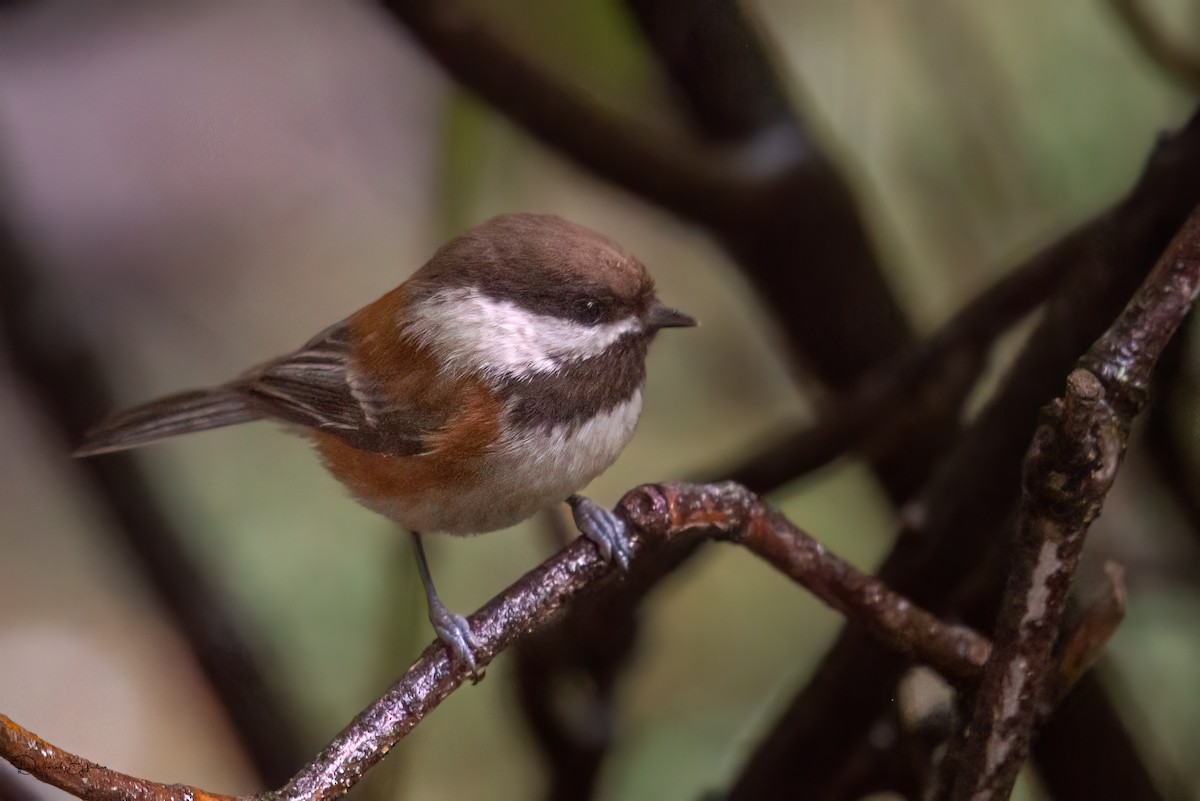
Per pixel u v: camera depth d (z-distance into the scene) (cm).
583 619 342
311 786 335
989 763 336
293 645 346
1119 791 339
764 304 345
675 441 348
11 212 346
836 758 340
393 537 346
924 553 340
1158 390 339
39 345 346
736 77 343
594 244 343
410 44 343
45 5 345
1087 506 334
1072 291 339
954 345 342
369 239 350
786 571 338
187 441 348
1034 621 335
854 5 344
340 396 344
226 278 349
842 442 343
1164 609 341
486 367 342
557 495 343
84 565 350
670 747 344
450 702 345
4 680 349
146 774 348
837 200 343
